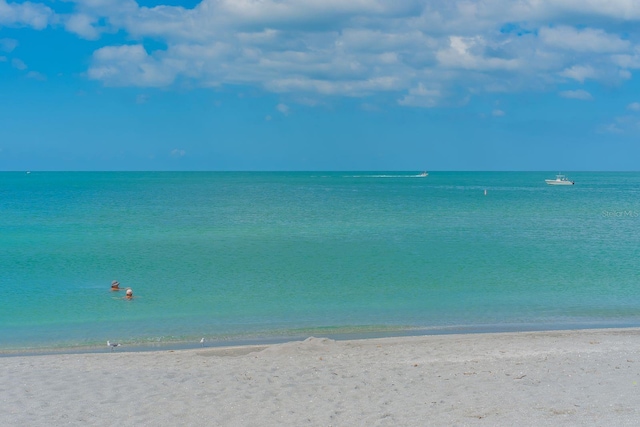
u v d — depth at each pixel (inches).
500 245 1405.0
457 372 477.7
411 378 462.0
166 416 384.5
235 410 394.0
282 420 374.3
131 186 5816.9
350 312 775.7
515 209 2632.9
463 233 1659.7
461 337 639.8
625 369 474.3
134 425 369.4
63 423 372.8
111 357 560.1
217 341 646.5
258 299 852.0
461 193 4392.2
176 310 789.2
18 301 839.1
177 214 2314.2
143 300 846.5
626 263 1147.3
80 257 1218.0
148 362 534.3
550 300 839.1
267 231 1702.8
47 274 1035.3
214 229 1755.7
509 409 379.9
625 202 3206.2
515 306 805.9
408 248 1354.6
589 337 631.2
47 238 1520.7
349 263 1151.0
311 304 821.2
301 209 2625.5
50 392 434.9
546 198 3651.6
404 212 2445.9
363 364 508.4
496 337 637.3
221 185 6250.0
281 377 468.8
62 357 561.9
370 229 1763.0
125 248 1350.9
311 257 1226.0
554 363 500.1
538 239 1519.4
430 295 873.5
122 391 436.1
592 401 390.3
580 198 3646.7
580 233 1665.8
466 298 853.2
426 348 580.1
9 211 2423.7
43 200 3257.9
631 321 727.7
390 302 831.1
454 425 353.7
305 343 597.9
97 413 390.6
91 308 799.1
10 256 1227.9
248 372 484.7
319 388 438.6
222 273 1049.5
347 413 383.6
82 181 7819.9
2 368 510.9
